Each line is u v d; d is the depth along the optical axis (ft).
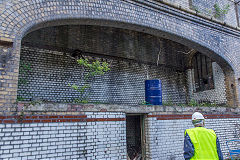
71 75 28.25
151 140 20.71
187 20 26.68
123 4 21.89
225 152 25.58
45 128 15.40
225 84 31.37
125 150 18.86
